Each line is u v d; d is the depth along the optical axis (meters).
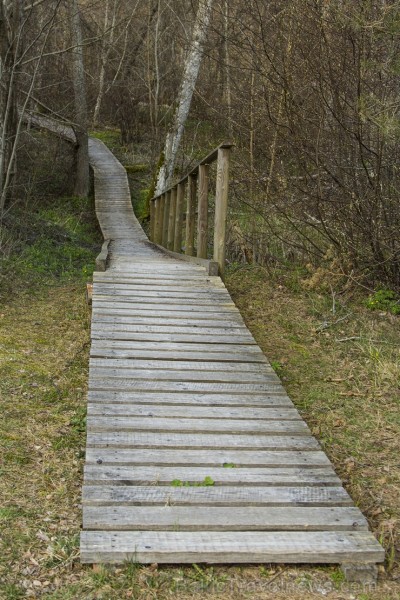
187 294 7.28
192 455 4.04
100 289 7.33
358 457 4.58
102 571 3.13
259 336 6.96
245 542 3.28
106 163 24.17
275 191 8.82
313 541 3.32
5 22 12.30
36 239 12.88
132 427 4.30
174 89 25.41
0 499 3.77
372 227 7.58
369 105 6.82
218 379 5.13
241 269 9.59
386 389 5.77
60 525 3.57
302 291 8.36
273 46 8.77
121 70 28.92
